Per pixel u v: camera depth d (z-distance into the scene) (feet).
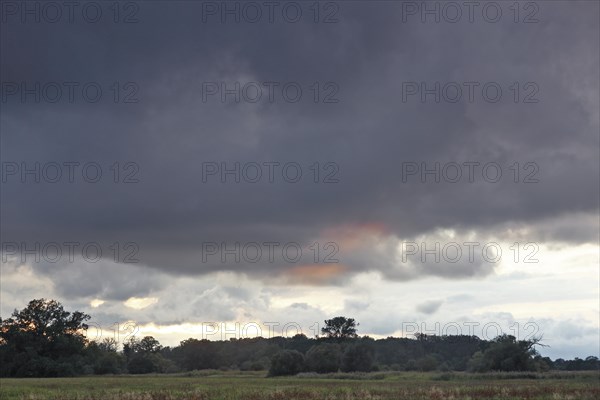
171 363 643.04
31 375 496.23
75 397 188.14
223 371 560.61
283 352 485.56
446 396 177.47
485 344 550.77
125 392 208.13
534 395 179.52
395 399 168.25
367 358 485.97
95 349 568.00
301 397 179.93
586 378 314.55
